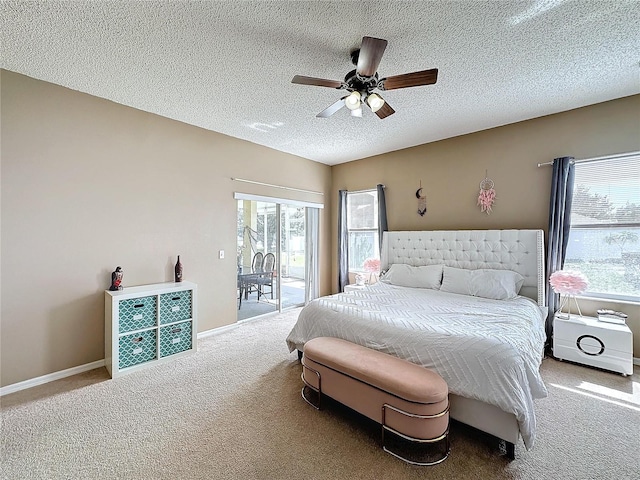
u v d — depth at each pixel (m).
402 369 1.88
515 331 2.06
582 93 2.85
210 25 1.90
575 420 2.05
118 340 2.73
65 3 1.69
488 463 1.67
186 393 2.42
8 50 2.14
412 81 2.05
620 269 3.03
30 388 2.51
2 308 2.42
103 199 2.96
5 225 2.43
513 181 3.61
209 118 3.46
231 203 4.09
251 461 1.69
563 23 1.87
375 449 1.79
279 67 2.39
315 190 5.44
